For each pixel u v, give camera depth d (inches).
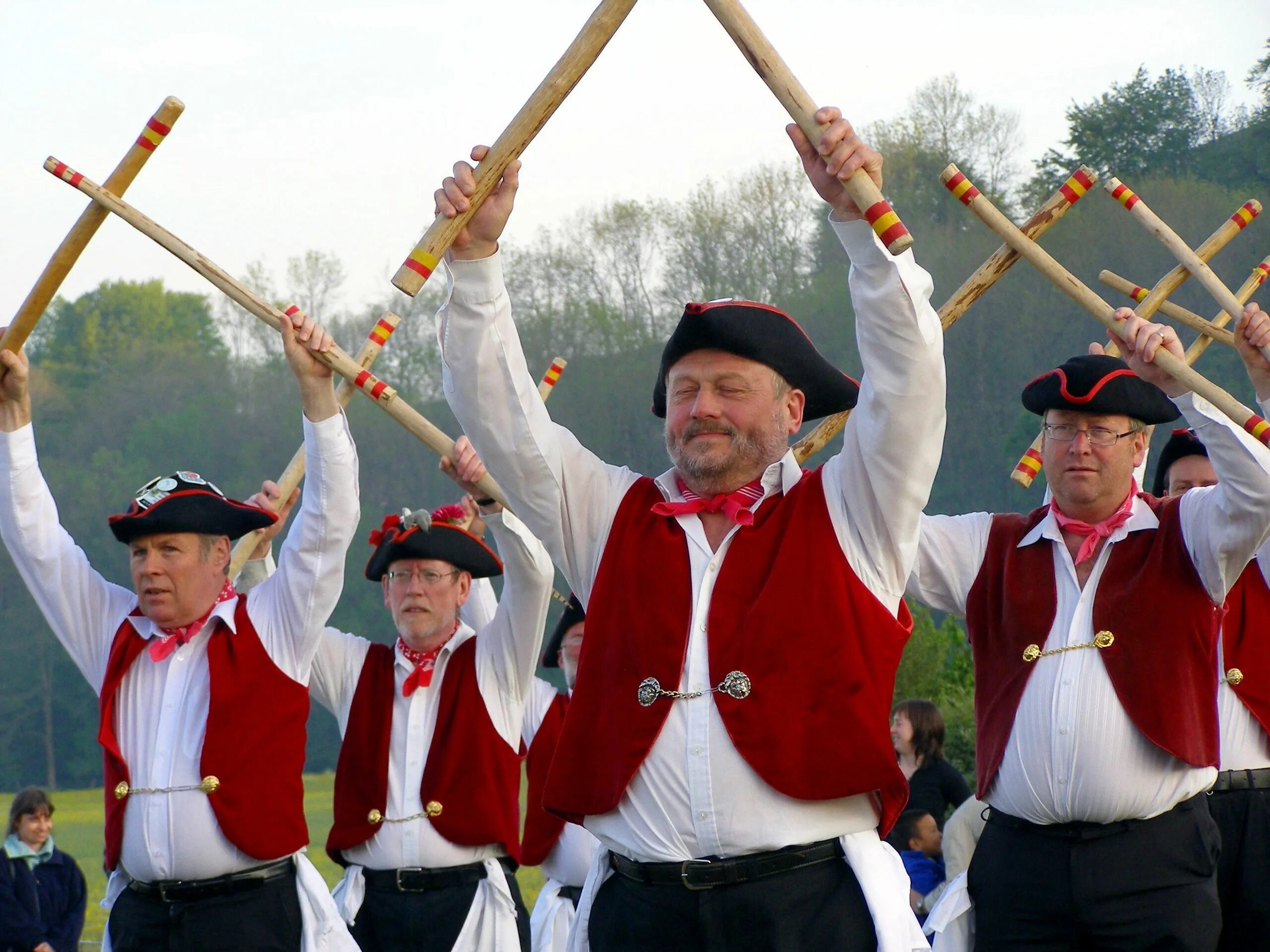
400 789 302.0
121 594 253.0
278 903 238.5
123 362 1470.2
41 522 244.7
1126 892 210.2
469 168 159.3
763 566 162.9
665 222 1077.1
